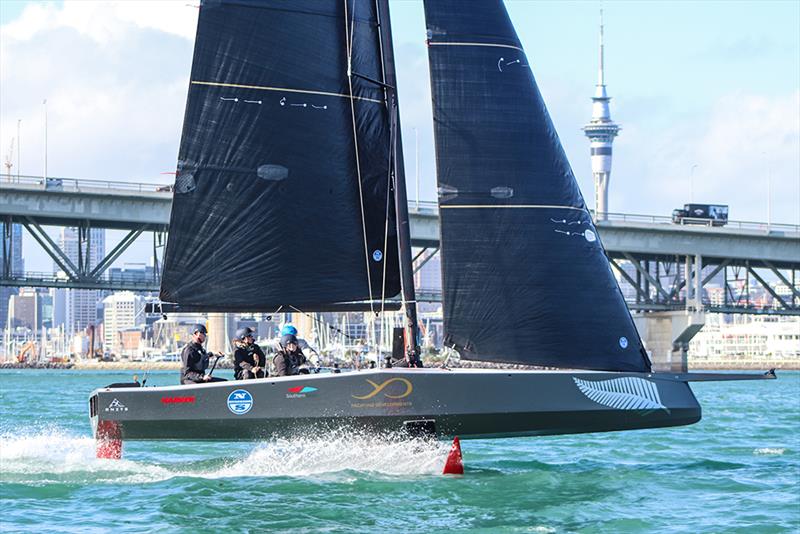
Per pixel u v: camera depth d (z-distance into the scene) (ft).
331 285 83.46
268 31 82.84
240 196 82.64
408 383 77.56
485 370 78.43
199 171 82.58
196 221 82.64
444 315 81.76
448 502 70.38
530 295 81.61
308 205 83.20
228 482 75.36
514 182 82.58
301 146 83.15
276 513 66.18
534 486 76.43
